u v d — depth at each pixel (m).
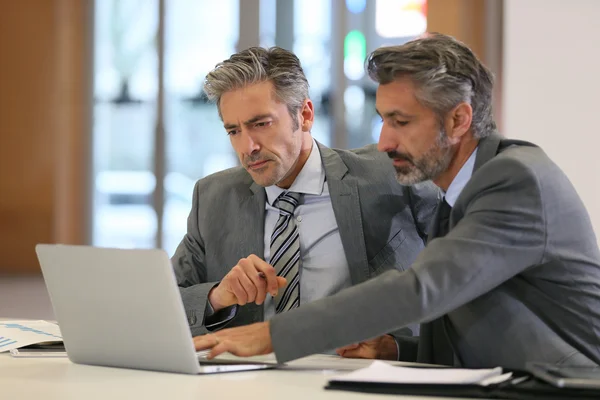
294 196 2.71
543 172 1.95
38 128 11.52
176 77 11.35
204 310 2.42
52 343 2.38
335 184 2.69
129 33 11.38
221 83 2.52
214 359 2.12
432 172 2.10
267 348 1.91
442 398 1.63
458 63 2.05
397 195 2.71
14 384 1.79
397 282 1.85
